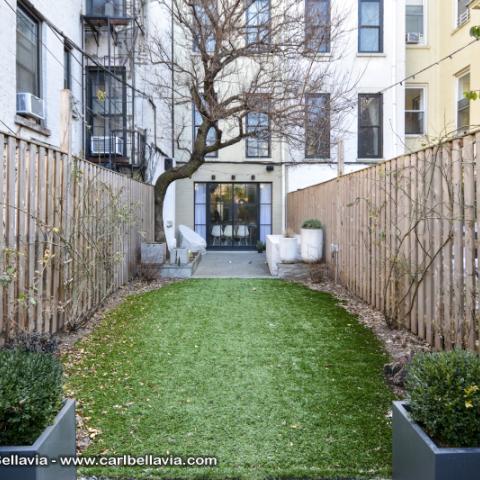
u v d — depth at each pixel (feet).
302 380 12.44
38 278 14.01
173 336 16.33
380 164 19.04
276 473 8.29
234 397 11.38
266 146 47.01
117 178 23.71
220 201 47.83
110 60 32.09
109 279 21.70
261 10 31.71
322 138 33.04
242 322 18.16
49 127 26.45
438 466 6.54
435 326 14.23
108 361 13.79
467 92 13.91
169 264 30.12
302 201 36.50
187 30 36.83
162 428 9.84
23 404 6.80
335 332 16.84
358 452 8.96
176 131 45.65
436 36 44.86
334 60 38.04
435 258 14.28
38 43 25.84
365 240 21.38
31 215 13.79
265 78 36.47
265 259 40.29
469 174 12.24
